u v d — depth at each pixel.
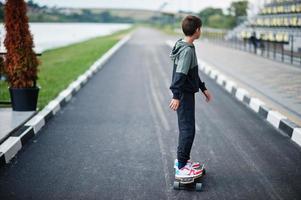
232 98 9.26
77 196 3.93
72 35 50.25
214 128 6.52
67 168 4.68
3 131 5.82
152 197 3.91
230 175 4.49
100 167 4.71
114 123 6.78
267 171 4.62
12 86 7.02
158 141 5.77
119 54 21.45
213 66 14.48
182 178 4.10
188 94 4.03
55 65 15.38
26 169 4.64
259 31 24.12
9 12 6.77
